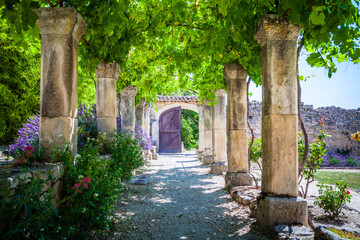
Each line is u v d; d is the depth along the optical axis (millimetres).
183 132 19000
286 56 2902
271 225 2771
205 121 10086
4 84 8359
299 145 4508
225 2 2752
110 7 2916
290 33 2869
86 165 2957
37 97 8789
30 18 2135
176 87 8477
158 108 15367
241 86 5070
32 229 1832
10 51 8320
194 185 5773
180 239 2744
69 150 2932
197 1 3984
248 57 4285
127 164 5152
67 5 3096
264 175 3043
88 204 2674
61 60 2943
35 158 2799
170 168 8820
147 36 4590
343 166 10367
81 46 4238
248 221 3217
